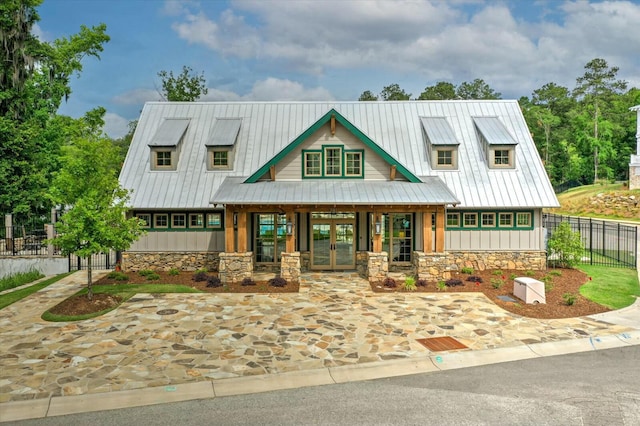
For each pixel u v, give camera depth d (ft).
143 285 58.95
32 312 47.52
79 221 48.78
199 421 25.00
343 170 67.05
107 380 30.32
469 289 56.39
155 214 68.54
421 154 71.72
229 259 60.39
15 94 90.89
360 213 68.54
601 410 26.00
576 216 148.87
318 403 27.12
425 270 60.75
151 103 79.82
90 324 42.93
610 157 206.90
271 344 37.27
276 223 69.31
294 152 67.00
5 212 90.68
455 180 68.74
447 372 31.86
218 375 31.14
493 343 37.37
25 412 26.20
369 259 61.36
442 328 41.37
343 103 79.82
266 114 78.02
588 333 39.68
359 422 24.75
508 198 66.80
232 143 70.38
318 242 68.95
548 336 38.99
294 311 47.16
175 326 42.16
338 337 38.96
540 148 236.43
